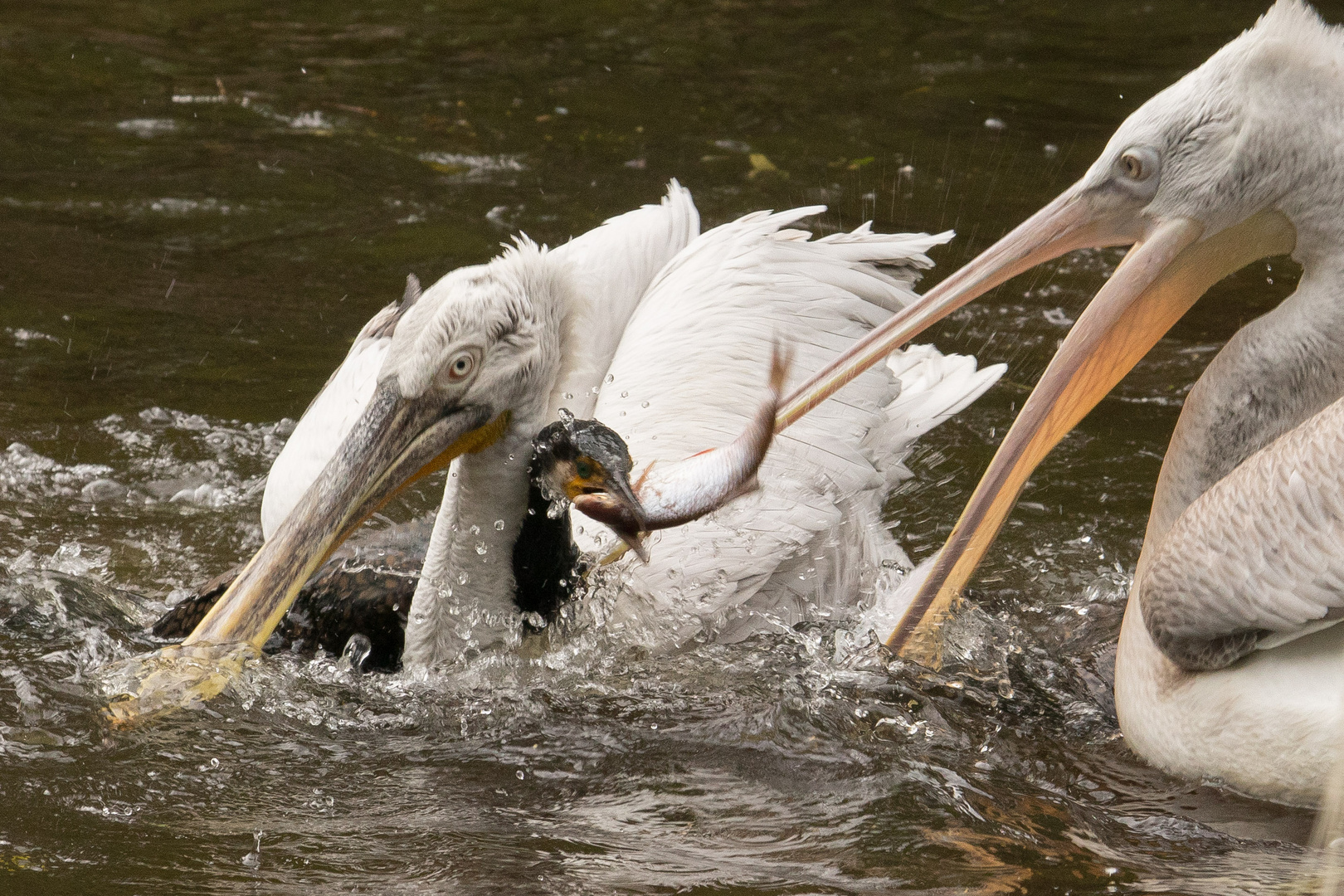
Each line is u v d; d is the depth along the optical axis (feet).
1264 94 26.61
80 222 53.88
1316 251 26.96
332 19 78.43
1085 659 31.99
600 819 24.68
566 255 38.06
